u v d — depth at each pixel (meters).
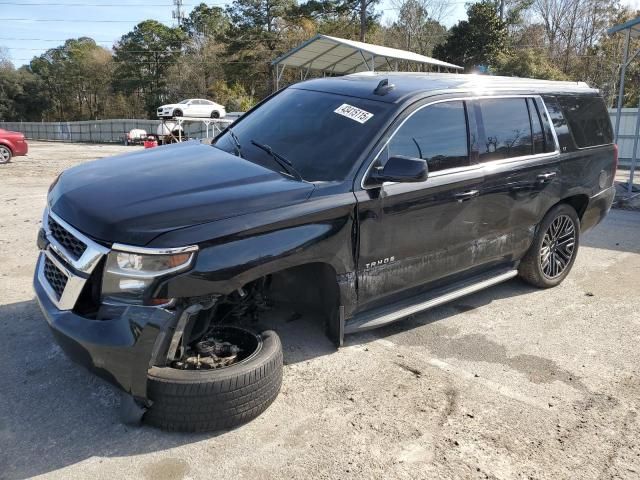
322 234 3.26
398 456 2.89
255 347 3.21
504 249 4.73
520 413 3.33
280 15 49.91
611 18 52.84
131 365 2.69
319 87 4.43
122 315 2.69
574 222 5.46
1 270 5.46
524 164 4.65
